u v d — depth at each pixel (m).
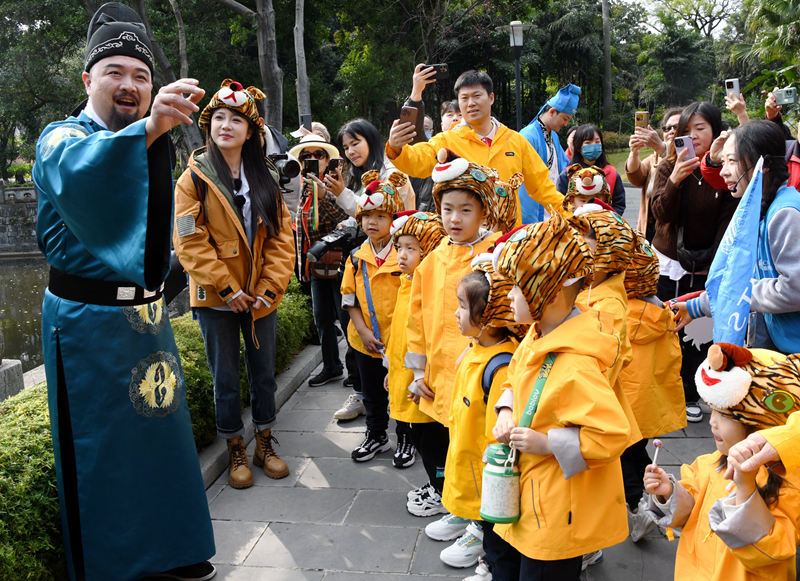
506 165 3.95
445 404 2.88
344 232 4.48
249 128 3.61
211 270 3.52
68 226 2.30
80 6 17.08
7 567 2.44
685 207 4.20
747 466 1.72
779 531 1.80
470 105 3.90
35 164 2.46
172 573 2.93
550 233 1.95
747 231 2.43
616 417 1.96
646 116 4.64
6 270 25.61
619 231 2.69
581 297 2.62
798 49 14.25
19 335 15.66
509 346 2.43
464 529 3.14
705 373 1.92
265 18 9.59
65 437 2.65
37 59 19.28
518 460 2.15
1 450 2.75
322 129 5.63
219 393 3.75
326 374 5.40
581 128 5.66
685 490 2.12
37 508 2.65
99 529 2.62
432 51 21.50
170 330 2.85
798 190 2.75
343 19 21.80
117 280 2.60
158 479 2.72
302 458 4.11
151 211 2.21
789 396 1.82
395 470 3.91
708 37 48.44
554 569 2.08
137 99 2.64
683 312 3.06
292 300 5.92
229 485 3.79
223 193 3.50
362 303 3.86
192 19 18.48
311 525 3.34
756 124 2.56
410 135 3.57
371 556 3.05
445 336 2.87
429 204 5.16
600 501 2.07
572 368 2.00
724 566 1.97
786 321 2.53
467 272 2.82
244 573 2.97
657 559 2.90
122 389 2.62
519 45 11.95
